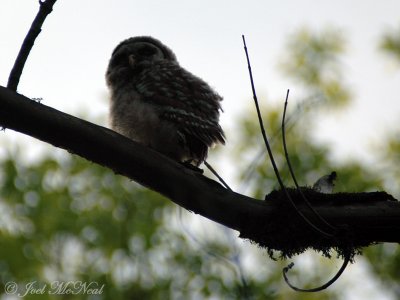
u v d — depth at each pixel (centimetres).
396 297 941
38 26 555
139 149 574
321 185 615
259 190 920
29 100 542
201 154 814
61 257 969
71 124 553
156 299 941
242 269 610
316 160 953
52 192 998
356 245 579
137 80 830
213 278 916
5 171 989
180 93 808
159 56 969
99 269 970
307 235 578
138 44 971
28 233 970
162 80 819
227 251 782
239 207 582
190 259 946
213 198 580
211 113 835
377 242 579
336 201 582
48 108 548
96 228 988
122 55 962
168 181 579
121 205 1008
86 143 561
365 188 995
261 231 586
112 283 952
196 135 791
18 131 551
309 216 577
